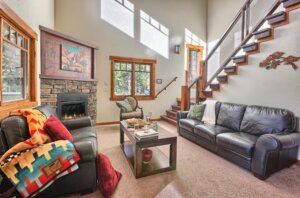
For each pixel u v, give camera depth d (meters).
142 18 5.29
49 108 2.70
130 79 5.38
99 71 4.83
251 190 1.85
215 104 3.53
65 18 4.38
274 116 2.46
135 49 5.23
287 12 2.52
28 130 1.64
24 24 2.43
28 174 1.41
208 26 6.25
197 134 3.16
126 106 4.64
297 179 2.07
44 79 3.31
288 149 2.25
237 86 3.40
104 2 4.79
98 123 4.91
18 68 2.54
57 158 1.53
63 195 1.68
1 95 2.00
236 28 5.08
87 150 1.70
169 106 5.88
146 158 2.33
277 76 2.67
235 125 2.95
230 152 2.48
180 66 5.93
